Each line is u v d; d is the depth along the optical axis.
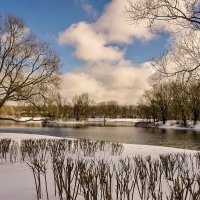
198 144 27.34
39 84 26.73
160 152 13.57
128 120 110.62
